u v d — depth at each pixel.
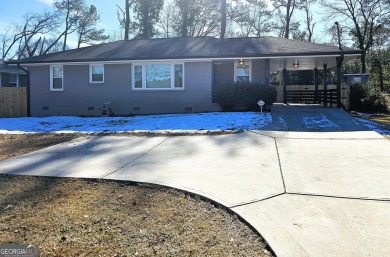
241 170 6.04
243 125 11.17
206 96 16.02
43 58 17.39
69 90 17.33
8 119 15.41
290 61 16.98
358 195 4.60
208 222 3.89
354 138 8.84
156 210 4.29
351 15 33.69
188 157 7.21
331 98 16.03
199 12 34.84
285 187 5.00
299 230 3.57
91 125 13.24
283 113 13.36
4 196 4.97
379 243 3.26
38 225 3.93
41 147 8.93
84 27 41.78
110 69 16.84
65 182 5.58
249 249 3.25
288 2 33.81
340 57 14.62
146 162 6.84
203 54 15.45
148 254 3.22
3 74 24.91
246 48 16.02
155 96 16.48
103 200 4.71
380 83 35.69
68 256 3.23
